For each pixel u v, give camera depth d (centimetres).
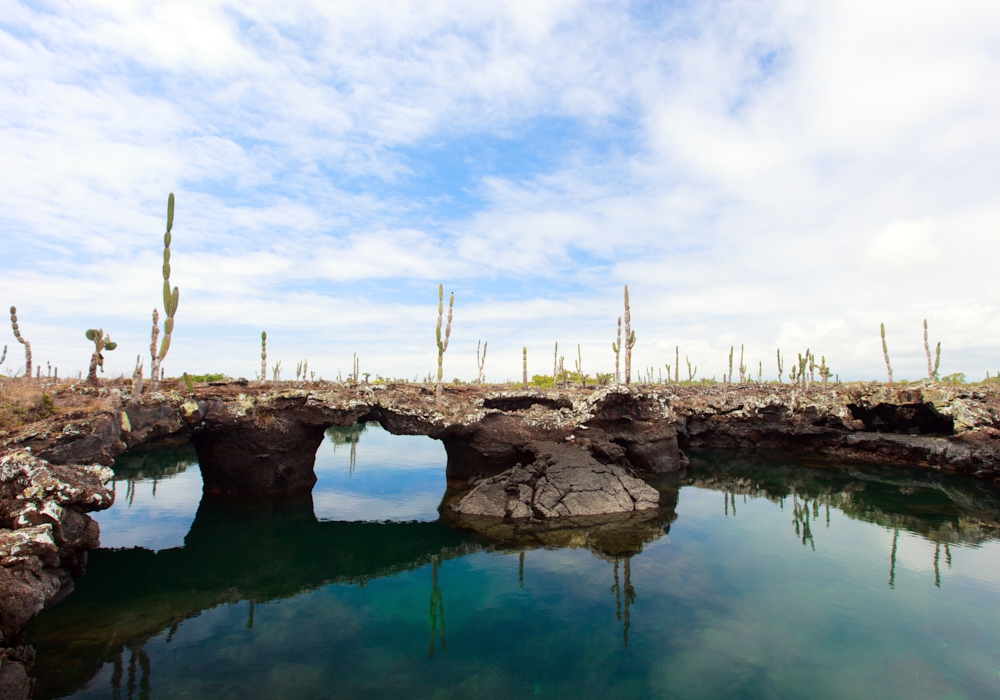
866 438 3891
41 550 1122
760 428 4359
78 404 1730
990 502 2734
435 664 1179
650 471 3506
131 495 2958
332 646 1272
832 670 1146
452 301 3144
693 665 1166
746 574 1717
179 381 2478
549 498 2484
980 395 3362
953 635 1310
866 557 1895
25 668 1109
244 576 1791
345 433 6919
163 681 1103
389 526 2331
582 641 1283
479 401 3083
